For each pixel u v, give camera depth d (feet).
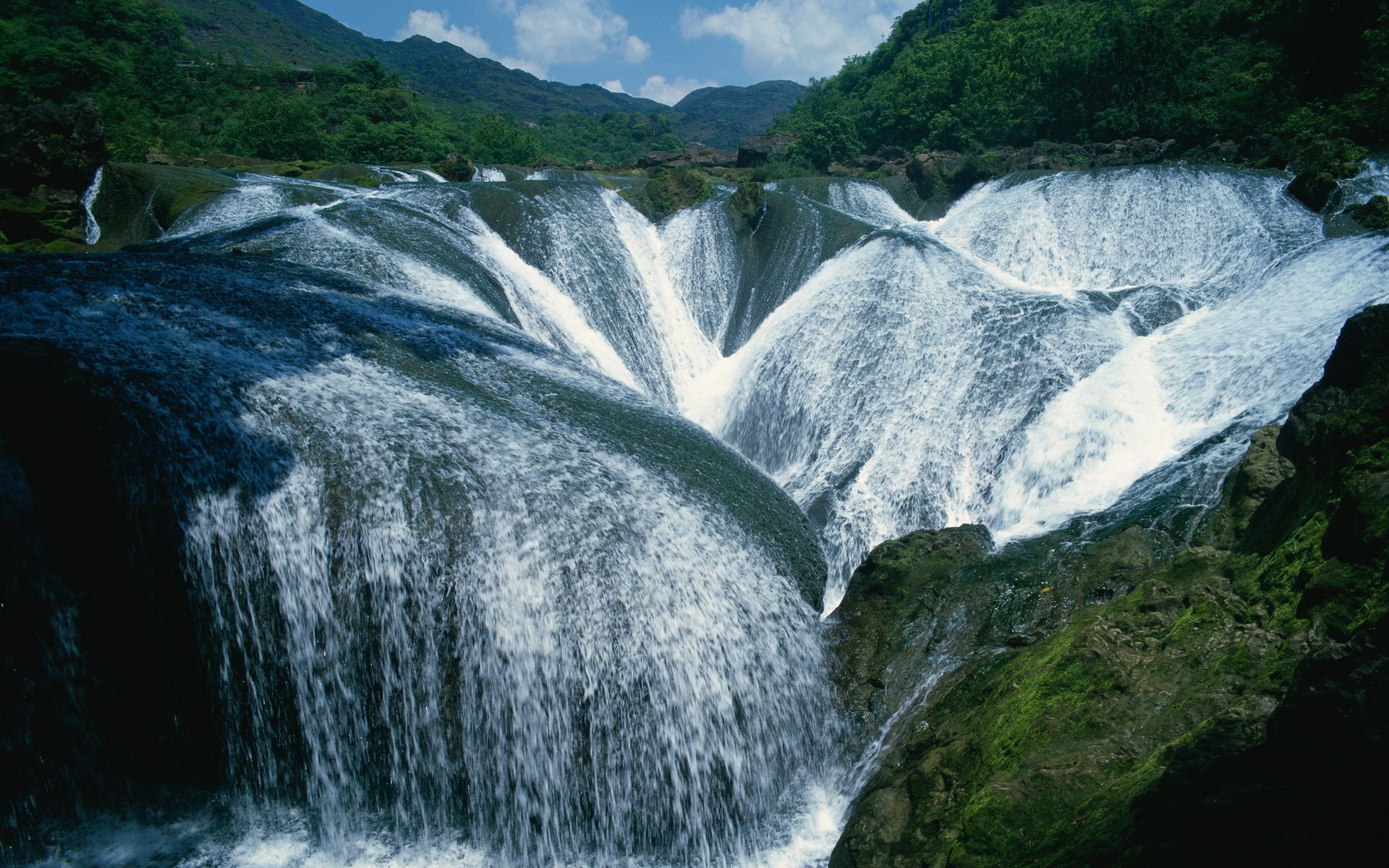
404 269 64.18
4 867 27.35
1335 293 46.75
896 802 26.99
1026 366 57.72
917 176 110.83
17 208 78.59
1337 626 20.51
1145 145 114.32
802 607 38.70
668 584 34.24
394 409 37.99
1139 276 74.18
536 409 43.47
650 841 31.24
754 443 70.03
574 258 80.33
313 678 31.12
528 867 30.83
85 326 37.24
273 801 31.37
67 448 29.84
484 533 32.68
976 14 215.72
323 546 31.30
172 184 85.20
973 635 33.24
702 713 32.45
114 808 29.53
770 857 30.71
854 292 71.46
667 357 80.18
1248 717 19.07
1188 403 46.60
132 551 29.68
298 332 43.09
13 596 27.61
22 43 310.24
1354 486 21.88
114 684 29.37
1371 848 14.10
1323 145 75.97
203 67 403.54
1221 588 26.68
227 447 32.35
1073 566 34.17
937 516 53.31
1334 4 97.25
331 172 118.62
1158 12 124.77
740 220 91.56
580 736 31.22
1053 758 23.31
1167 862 16.85
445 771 31.17
